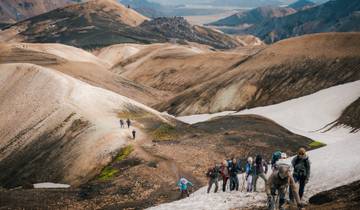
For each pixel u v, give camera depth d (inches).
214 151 2281.0
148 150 2394.2
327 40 5536.4
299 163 671.8
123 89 7180.1
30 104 3821.4
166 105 5757.9
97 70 7780.5
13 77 4384.8
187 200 944.3
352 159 909.8
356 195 642.2
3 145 3410.4
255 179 948.6
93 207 1537.9
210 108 5226.4
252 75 5393.7
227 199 863.1
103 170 2319.1
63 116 3415.4
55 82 4057.6
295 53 5462.6
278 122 3599.9
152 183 1784.0
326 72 4894.2
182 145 2438.5
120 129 2883.9
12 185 2726.4
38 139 3228.3
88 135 2878.9
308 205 685.9
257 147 2362.2
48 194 1716.3
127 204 1499.8
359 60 4795.8
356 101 3452.3
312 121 3469.5
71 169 2536.9
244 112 4630.9
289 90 4916.3
